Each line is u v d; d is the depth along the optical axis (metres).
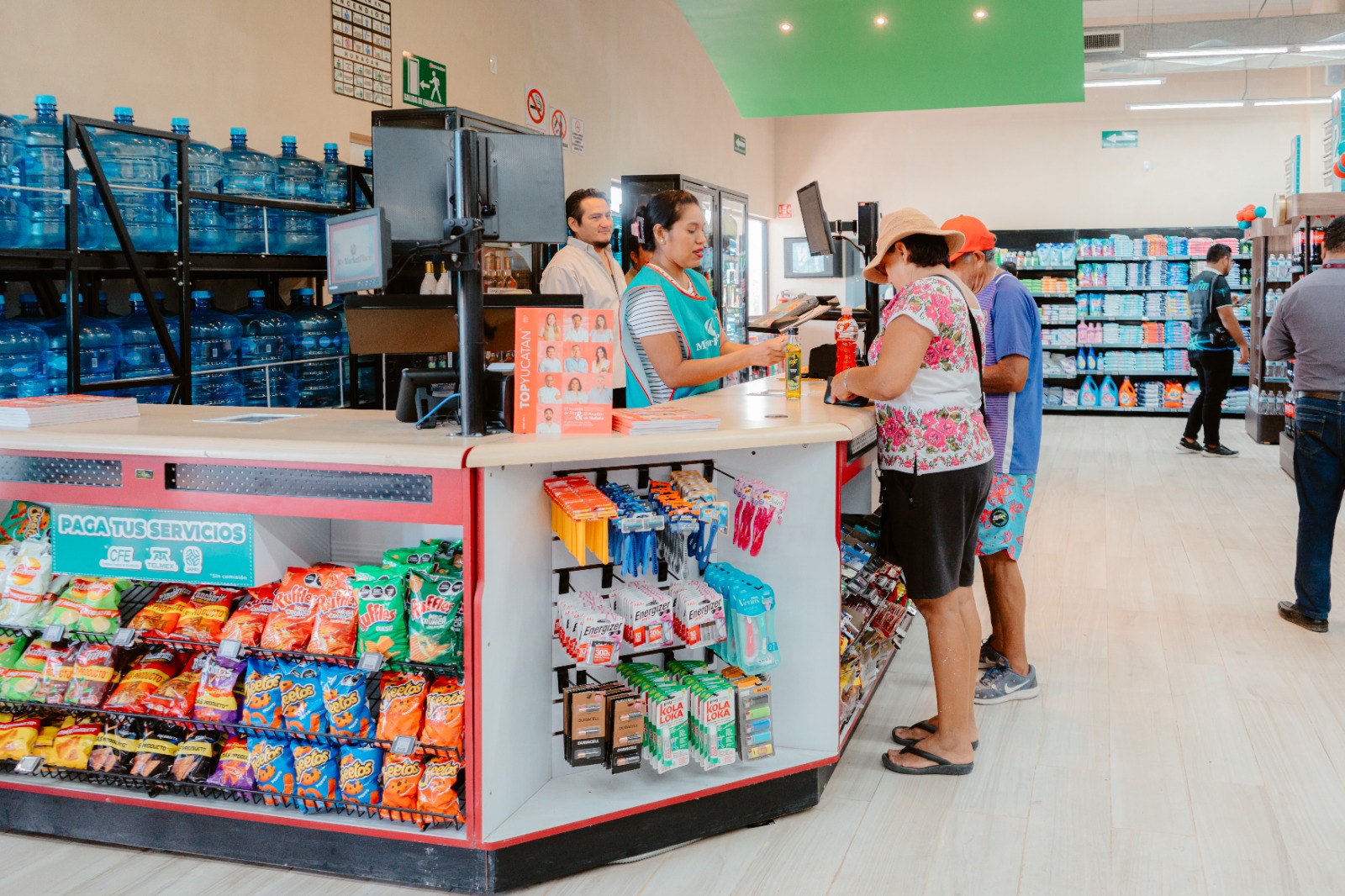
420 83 5.50
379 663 2.31
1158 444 9.38
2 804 2.58
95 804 2.51
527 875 2.29
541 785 2.50
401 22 5.32
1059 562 5.22
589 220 4.68
